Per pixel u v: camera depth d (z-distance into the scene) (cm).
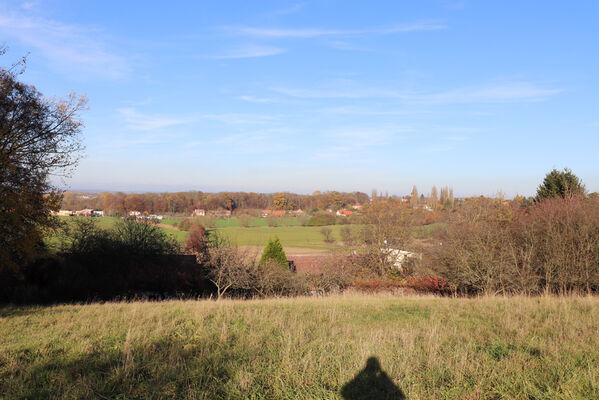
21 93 1797
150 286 2527
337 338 630
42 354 549
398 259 3506
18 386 418
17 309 1102
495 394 402
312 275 2920
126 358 502
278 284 2738
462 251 2367
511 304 1028
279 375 446
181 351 546
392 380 433
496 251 2286
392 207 3744
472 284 2247
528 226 2361
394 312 958
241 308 1025
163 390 409
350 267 3341
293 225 7950
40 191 1847
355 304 1161
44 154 1866
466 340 615
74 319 858
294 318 823
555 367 464
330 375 452
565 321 724
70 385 413
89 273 2402
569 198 2470
